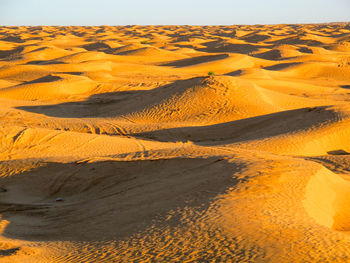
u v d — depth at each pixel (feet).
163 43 433.89
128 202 43.91
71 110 125.59
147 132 93.45
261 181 41.06
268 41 471.21
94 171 56.39
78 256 29.53
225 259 25.61
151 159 56.24
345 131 80.79
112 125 99.91
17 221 42.73
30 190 54.34
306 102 134.51
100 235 34.86
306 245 26.76
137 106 119.96
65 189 53.78
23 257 29.35
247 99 118.11
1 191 53.93
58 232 38.22
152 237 31.24
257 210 33.73
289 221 31.50
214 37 545.85
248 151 63.21
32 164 61.16
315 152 75.36
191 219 33.37
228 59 257.55
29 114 114.32
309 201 37.29
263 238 28.14
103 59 270.87
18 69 204.64
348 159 66.64
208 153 58.08
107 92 159.33
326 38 467.11
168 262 26.30
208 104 114.62
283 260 24.77
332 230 30.25
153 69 232.94
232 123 97.81
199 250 27.48
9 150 69.46
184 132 92.94
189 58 279.49
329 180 45.85
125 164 56.80
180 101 116.57
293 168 45.88
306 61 258.57
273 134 84.48
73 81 161.79
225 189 39.81
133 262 27.09
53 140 75.10
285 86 174.50
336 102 138.82
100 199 47.85
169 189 44.86
